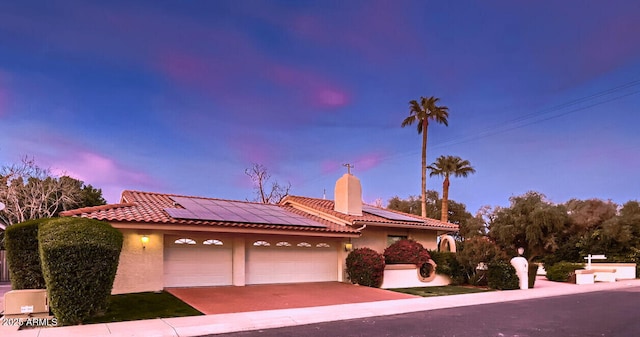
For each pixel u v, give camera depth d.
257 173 41.31
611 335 9.13
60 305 9.27
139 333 8.73
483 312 12.34
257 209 19.70
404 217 23.05
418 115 41.62
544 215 33.31
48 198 33.78
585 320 11.04
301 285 17.55
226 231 15.45
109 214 13.95
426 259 19.56
